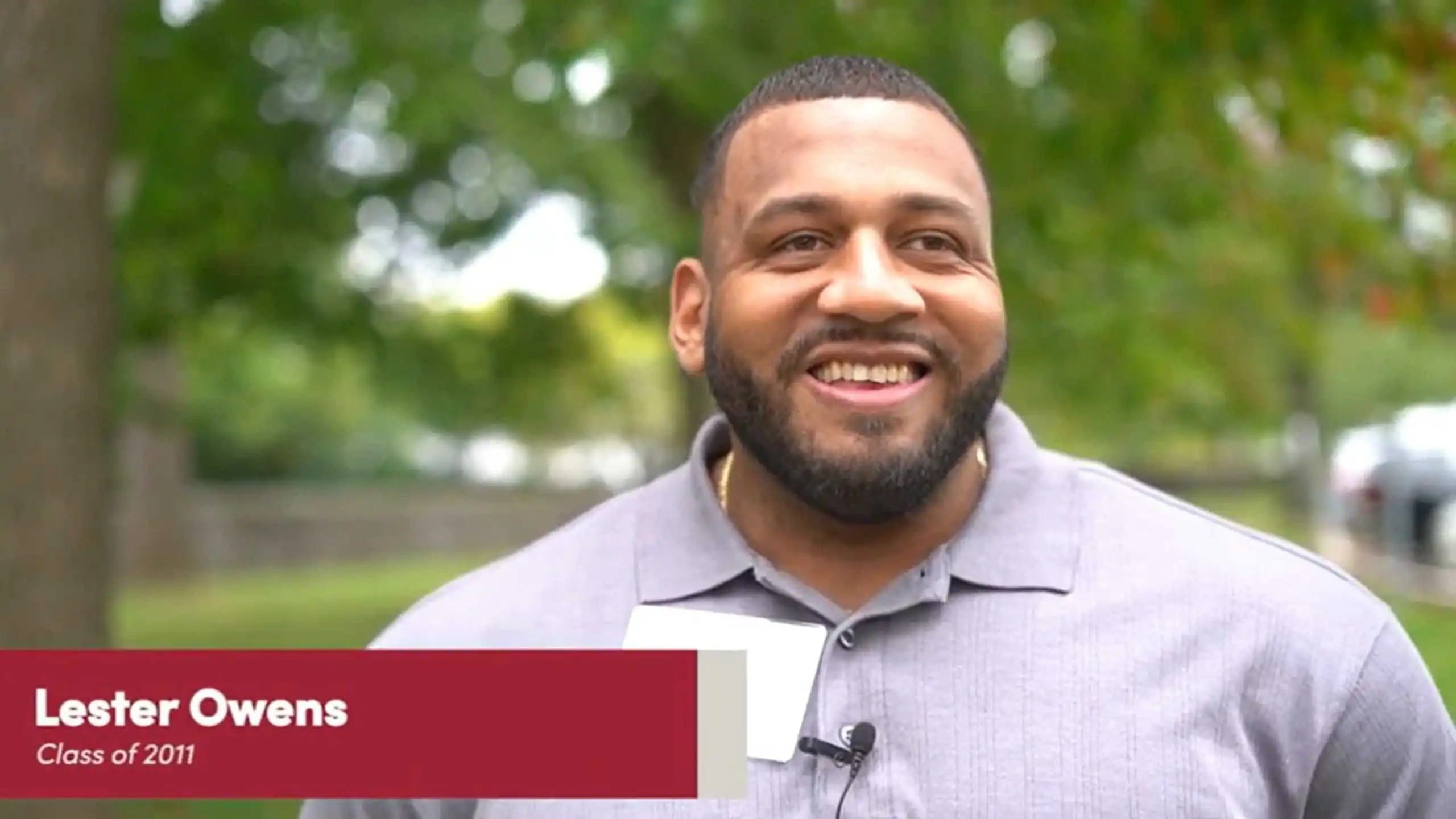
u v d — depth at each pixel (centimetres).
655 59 675
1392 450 1594
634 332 1698
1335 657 187
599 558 206
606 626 197
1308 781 186
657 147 1005
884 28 697
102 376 411
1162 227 784
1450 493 1476
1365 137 559
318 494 2297
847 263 187
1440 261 602
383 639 214
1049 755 177
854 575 195
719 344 194
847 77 197
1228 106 629
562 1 676
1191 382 1038
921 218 189
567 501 2447
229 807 661
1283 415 1454
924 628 186
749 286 190
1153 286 878
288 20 791
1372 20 504
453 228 1059
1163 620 186
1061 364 965
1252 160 648
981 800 176
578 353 1334
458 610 210
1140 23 580
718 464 212
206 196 860
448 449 2909
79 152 402
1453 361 2711
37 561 394
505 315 1281
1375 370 2691
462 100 857
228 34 782
